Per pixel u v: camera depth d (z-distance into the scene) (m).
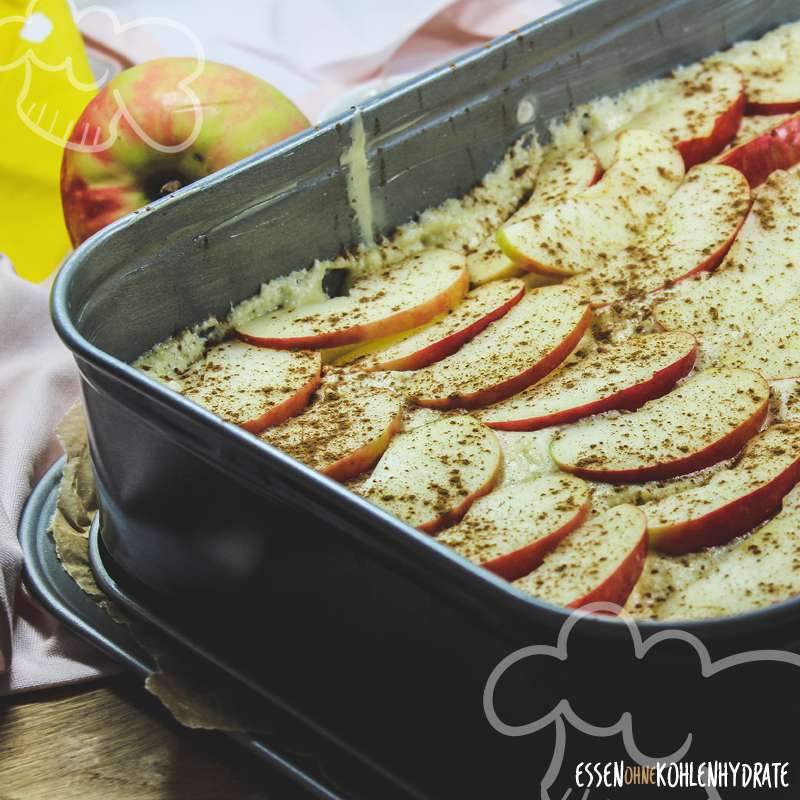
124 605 1.24
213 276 1.40
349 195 1.49
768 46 1.86
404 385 1.38
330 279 1.52
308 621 1.08
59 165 1.79
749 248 1.52
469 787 1.02
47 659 1.22
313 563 1.04
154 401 1.06
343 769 1.07
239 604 1.15
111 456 1.17
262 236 1.43
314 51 1.98
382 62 1.99
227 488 1.06
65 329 1.13
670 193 1.62
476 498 1.20
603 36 1.69
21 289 1.57
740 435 1.25
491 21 2.02
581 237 1.54
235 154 1.58
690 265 1.49
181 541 1.15
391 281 1.50
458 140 1.58
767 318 1.43
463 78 1.55
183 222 1.34
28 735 1.15
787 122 1.71
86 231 1.62
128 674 1.20
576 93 1.70
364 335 1.42
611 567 1.08
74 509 1.36
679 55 1.81
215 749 1.12
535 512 1.17
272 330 1.43
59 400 1.49
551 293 1.47
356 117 1.45
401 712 1.05
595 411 1.30
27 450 1.41
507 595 0.89
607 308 1.46
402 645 1.01
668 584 1.12
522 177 1.66
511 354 1.38
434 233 1.58
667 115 1.75
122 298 1.32
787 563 1.10
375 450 1.27
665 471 1.22
